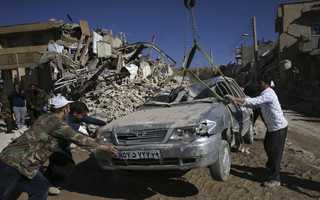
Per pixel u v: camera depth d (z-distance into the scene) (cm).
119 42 2478
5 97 822
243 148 591
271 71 2900
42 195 291
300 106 1673
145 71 1467
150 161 364
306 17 2423
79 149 663
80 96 1023
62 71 1291
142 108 523
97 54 1683
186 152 344
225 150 405
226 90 561
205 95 526
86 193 412
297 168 493
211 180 438
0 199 267
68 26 2109
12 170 271
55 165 393
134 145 368
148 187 424
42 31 2167
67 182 459
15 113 865
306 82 2169
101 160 397
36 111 836
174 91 566
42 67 1326
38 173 291
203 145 347
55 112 314
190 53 545
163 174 475
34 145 280
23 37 2203
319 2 2388
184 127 361
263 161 526
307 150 640
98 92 1005
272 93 409
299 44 2345
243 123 535
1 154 276
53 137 292
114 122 435
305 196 372
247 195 378
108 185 444
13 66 2105
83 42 1873
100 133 395
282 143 402
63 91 1183
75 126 410
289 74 2355
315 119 1191
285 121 404
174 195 391
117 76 1200
